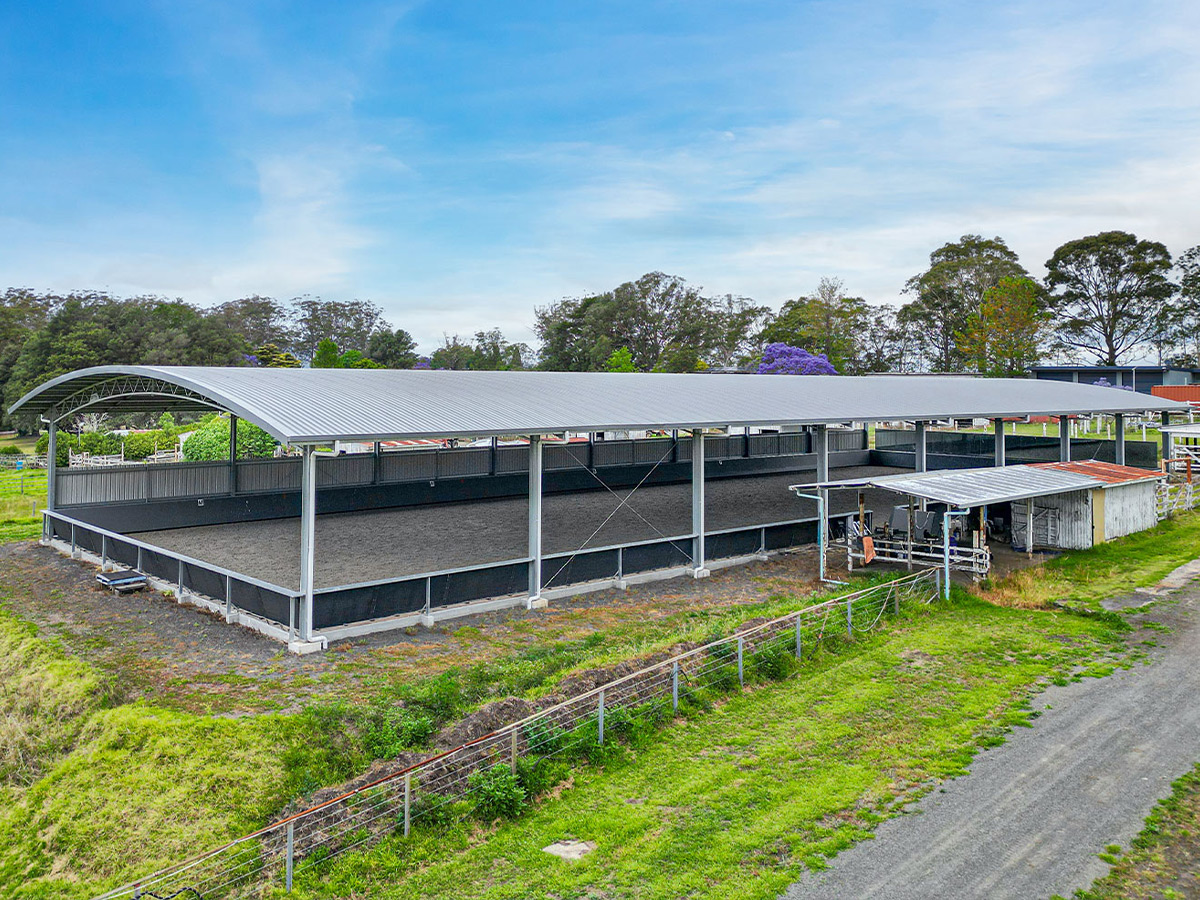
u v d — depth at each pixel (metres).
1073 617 13.80
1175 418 49.94
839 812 7.61
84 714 9.75
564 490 27.91
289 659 11.29
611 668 10.57
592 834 7.34
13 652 11.96
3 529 22.70
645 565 15.98
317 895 6.53
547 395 17.45
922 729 9.41
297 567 15.84
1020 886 6.39
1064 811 7.52
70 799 8.09
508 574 14.02
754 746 9.09
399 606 12.74
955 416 22.77
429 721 9.02
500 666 11.00
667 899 6.36
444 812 7.53
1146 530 21.45
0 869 7.44
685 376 24.59
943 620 13.71
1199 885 6.36
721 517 22.08
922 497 15.76
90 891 6.95
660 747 9.12
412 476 25.02
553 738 8.72
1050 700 10.20
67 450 34.91
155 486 20.62
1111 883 6.40
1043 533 19.72
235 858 6.95
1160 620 13.48
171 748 8.58
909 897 6.30
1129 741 8.94
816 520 19.14
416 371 19.66
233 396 12.91
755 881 6.55
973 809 7.60
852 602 13.58
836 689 10.70
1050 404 26.84
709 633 12.14
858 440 36.56
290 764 8.38
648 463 30.25
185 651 11.62
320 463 23.11
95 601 14.34
